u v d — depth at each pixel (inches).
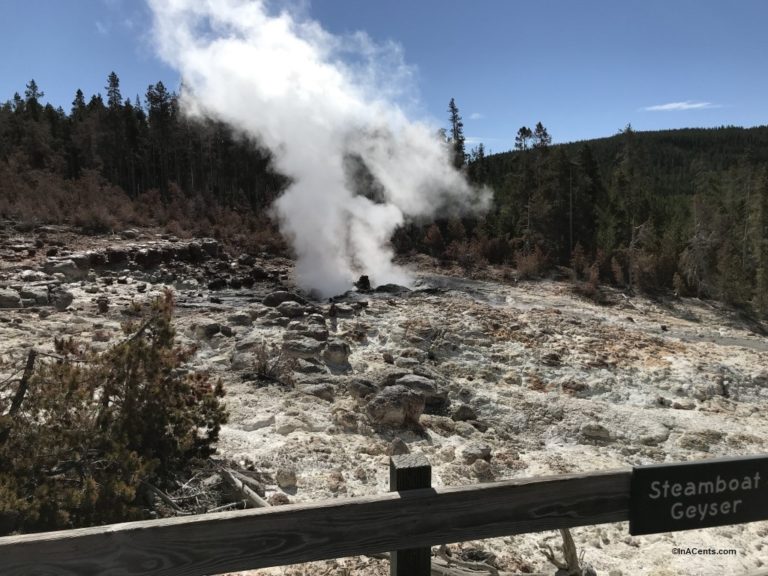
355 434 349.1
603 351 623.8
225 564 84.6
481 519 93.6
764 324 1097.4
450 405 446.0
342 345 500.7
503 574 201.9
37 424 211.9
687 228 1702.8
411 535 91.2
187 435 243.3
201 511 217.5
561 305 960.3
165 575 82.5
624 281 1277.1
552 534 258.7
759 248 1562.5
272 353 473.1
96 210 1096.2
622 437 428.8
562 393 507.8
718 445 426.6
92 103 2679.6
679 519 99.7
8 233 945.5
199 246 1002.1
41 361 229.1
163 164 2075.5
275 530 86.0
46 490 178.2
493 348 593.0
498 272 1241.4
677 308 1131.9
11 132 2073.1
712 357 666.8
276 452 292.4
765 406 540.1
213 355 476.7
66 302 573.9
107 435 212.4
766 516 102.9
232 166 1945.1
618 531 271.1
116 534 80.5
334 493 259.8
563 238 1456.7
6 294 558.3
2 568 76.6
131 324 261.3
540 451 385.4
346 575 189.0
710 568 245.9
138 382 232.5
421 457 95.7
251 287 900.6
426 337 599.8
